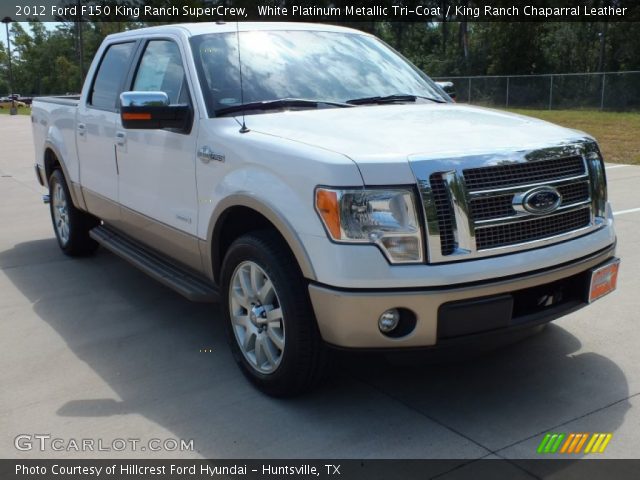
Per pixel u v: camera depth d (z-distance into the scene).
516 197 3.27
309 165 3.23
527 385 3.76
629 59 37.50
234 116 4.05
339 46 4.91
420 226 3.10
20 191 11.01
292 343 3.42
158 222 4.62
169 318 4.98
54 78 81.38
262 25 4.82
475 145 3.32
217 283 4.18
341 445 3.22
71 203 6.37
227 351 4.37
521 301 3.38
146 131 4.61
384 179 3.09
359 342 3.18
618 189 9.55
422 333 3.14
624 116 25.91
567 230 3.50
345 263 3.09
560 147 3.48
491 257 3.21
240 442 3.27
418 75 5.11
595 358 4.07
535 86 31.56
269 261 3.45
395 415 3.48
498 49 42.16
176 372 4.07
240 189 3.61
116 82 5.35
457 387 3.77
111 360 4.27
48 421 3.52
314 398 3.68
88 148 5.66
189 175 4.16
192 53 4.39
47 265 6.46
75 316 5.07
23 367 4.19
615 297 5.09
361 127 3.65
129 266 6.36
